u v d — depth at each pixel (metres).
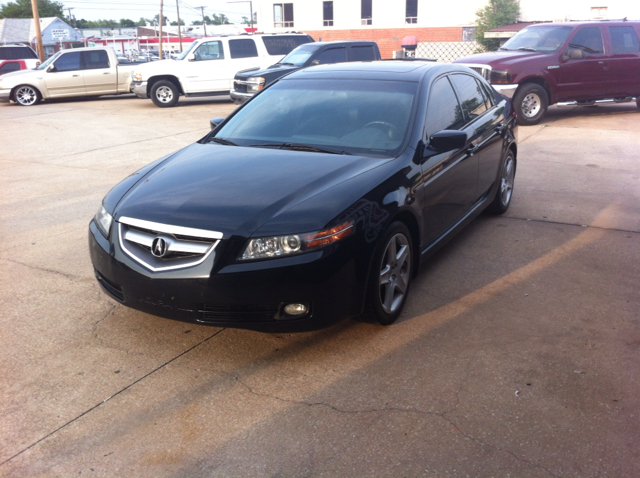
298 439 2.55
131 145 9.78
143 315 3.69
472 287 4.07
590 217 5.59
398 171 3.45
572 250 4.74
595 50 11.20
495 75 10.70
